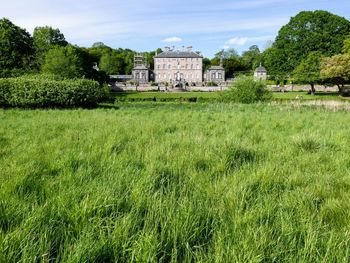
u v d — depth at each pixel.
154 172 4.20
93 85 29.31
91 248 2.31
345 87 73.06
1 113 16.86
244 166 4.78
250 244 2.38
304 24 73.19
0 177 3.93
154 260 2.22
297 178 4.26
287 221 2.83
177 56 123.06
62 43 74.06
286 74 74.25
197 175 4.29
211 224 2.79
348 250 2.39
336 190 3.85
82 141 6.69
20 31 61.81
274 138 7.77
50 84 25.61
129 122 10.91
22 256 2.16
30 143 6.58
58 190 3.49
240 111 19.47
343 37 70.12
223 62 145.88
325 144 6.67
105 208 2.96
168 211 2.92
